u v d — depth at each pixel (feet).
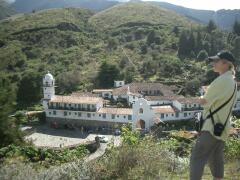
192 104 229.04
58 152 93.81
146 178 31.96
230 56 20.95
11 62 364.79
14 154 83.61
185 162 37.81
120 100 265.95
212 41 414.41
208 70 308.40
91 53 426.10
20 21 541.34
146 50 419.74
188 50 399.85
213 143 21.08
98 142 135.44
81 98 236.02
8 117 101.30
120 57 402.72
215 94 20.66
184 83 309.63
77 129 224.33
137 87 270.26
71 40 468.34
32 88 291.58
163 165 33.83
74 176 33.45
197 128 22.43
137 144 34.99
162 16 604.08
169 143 40.70
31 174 33.71
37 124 231.71
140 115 215.31
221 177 22.67
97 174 33.50
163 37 456.04
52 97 240.12
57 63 392.88
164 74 342.03
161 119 223.92
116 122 221.87
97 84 322.55
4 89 102.17
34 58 416.26
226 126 20.98
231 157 40.57
